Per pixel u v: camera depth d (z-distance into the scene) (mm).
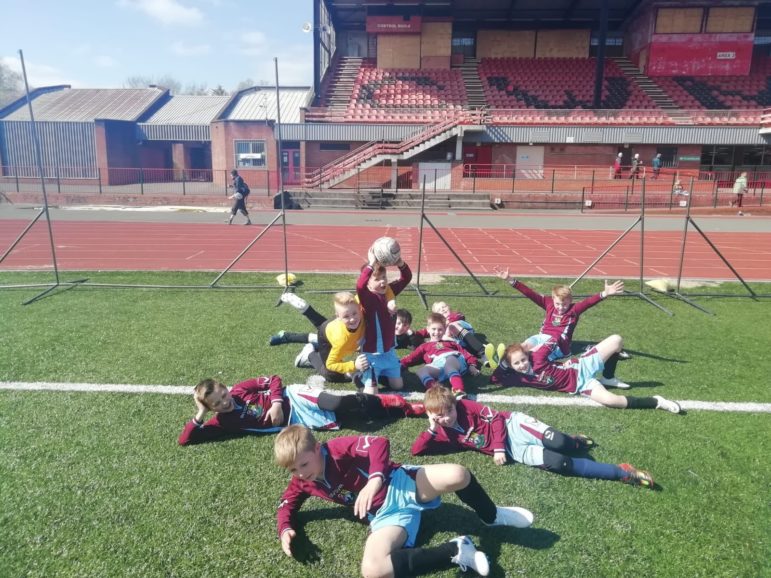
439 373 4973
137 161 36938
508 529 3148
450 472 2912
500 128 28094
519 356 4793
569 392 4848
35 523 3152
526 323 7012
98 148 34281
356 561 2922
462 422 3871
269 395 4180
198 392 3820
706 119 28062
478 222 19719
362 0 32500
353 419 4426
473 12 33969
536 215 22672
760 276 10469
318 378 5137
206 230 16547
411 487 2996
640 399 4531
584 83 32812
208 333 6406
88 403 4602
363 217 21266
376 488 2896
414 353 5383
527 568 2857
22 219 19047
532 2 32188
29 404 4566
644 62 33062
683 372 5359
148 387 4910
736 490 3477
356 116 29625
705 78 32344
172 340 6148
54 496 3387
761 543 3023
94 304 7676
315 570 2854
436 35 34250
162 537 3059
